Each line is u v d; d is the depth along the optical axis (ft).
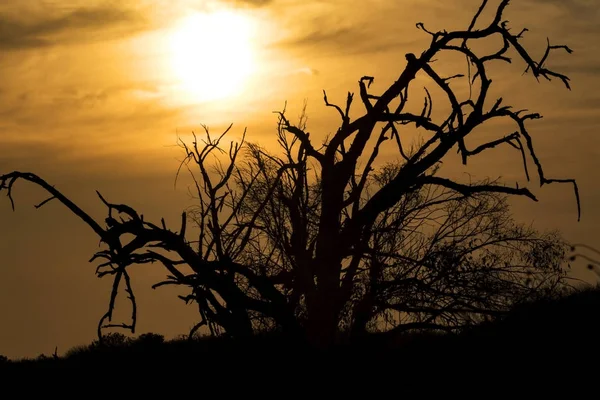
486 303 134.31
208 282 130.00
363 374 121.19
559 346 116.16
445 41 133.08
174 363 142.51
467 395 108.47
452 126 132.77
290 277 137.49
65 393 145.18
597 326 119.44
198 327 137.08
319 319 129.70
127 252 132.57
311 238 144.97
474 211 140.05
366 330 134.82
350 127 135.54
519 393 106.42
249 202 151.12
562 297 131.95
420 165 132.26
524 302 132.57
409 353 127.65
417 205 143.43
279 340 133.49
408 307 133.08
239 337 132.87
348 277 133.69
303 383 121.90
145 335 167.94
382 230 134.51
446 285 135.54
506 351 117.91
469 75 132.57
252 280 129.80
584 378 107.24
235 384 126.41
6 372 169.17
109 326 132.67
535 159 132.87
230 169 142.82
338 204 133.39
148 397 131.13
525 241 136.56
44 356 217.77
